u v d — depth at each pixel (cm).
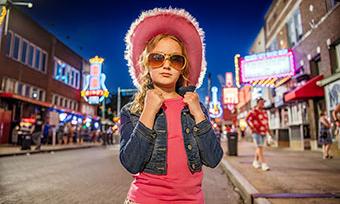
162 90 159
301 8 1448
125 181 666
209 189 595
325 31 1186
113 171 834
